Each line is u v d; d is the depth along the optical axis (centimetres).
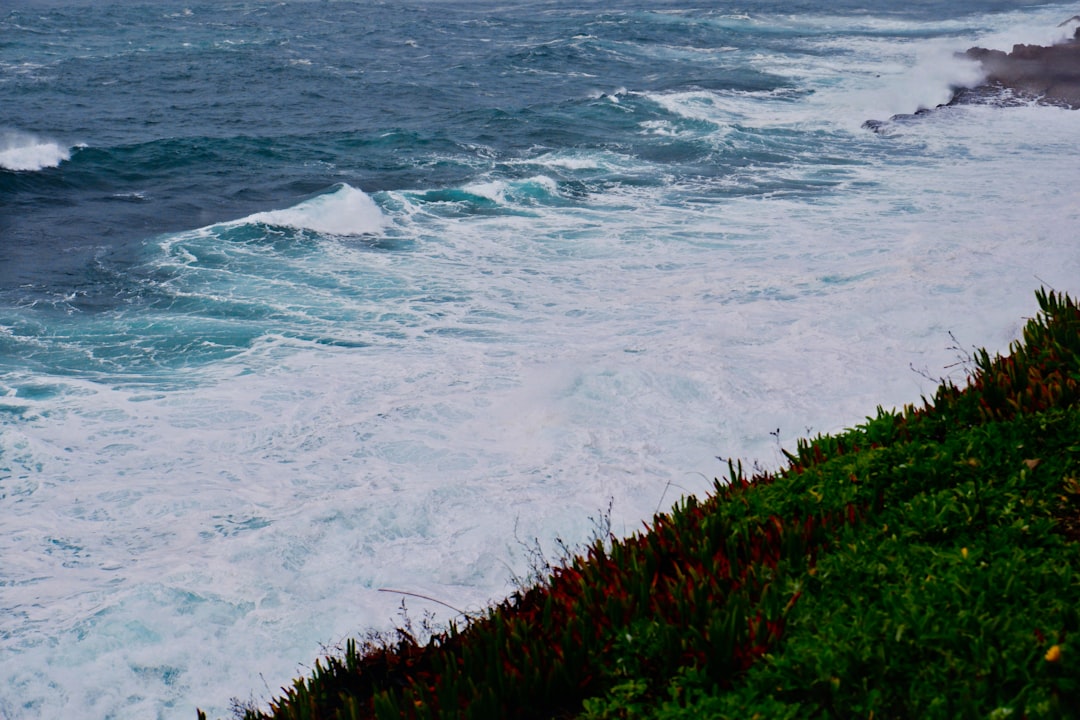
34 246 2142
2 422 1264
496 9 8244
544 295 1720
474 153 3064
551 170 2816
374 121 3641
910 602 412
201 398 1336
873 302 1505
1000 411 624
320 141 3253
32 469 1142
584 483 1039
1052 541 461
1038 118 3344
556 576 536
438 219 2255
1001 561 436
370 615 834
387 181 2761
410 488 1052
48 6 8181
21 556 962
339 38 6188
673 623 443
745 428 1141
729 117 3528
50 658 793
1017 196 2234
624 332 1499
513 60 5097
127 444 1206
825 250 1877
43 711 751
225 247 2059
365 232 2152
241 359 1478
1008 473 543
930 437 622
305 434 1212
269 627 828
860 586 446
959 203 2208
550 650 448
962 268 1627
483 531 955
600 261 1908
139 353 1515
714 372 1279
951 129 3206
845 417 1146
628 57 5247
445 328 1574
